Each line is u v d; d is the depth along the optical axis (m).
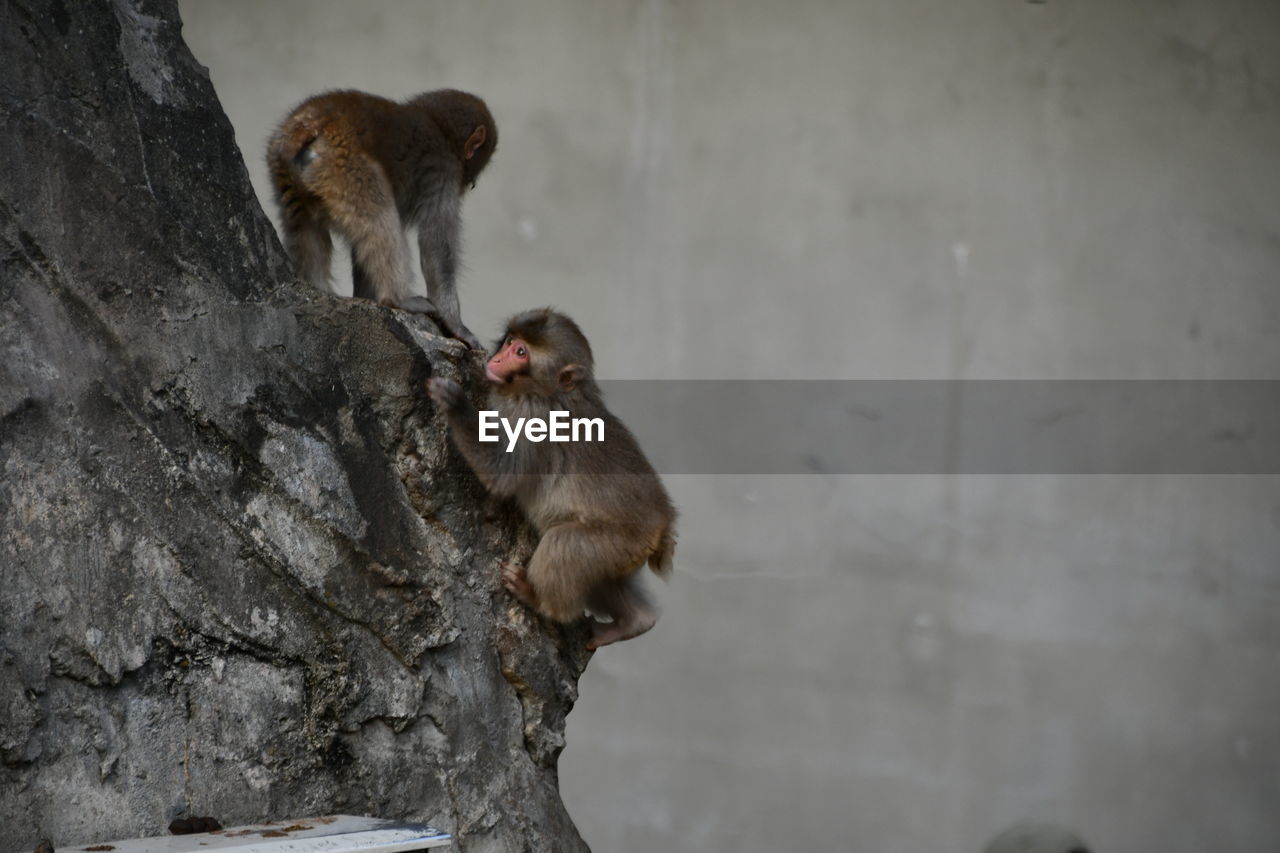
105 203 5.16
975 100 13.76
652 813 13.51
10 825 4.60
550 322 6.75
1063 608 13.50
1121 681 13.41
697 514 13.80
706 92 13.85
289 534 5.47
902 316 13.75
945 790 13.30
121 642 4.95
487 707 6.20
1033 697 13.42
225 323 5.45
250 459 5.43
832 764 13.45
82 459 4.96
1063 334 13.64
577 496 6.64
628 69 13.88
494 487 6.31
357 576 5.67
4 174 4.91
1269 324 13.68
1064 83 13.72
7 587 4.72
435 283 7.77
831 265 13.80
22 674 4.70
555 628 6.67
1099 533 13.58
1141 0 13.68
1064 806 13.24
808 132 13.80
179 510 5.17
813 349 13.78
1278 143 13.68
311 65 13.81
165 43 5.55
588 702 13.77
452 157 7.94
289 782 5.32
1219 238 13.70
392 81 13.82
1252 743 13.32
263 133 13.71
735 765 13.52
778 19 13.81
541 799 6.37
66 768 4.76
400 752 5.73
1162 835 13.20
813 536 13.71
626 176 13.90
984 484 13.64
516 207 13.86
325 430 5.72
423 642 5.87
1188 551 13.55
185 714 5.09
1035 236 13.73
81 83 5.17
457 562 6.20
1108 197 13.70
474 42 13.84
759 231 13.82
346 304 5.93
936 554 13.62
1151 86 13.68
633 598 7.14
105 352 5.09
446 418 6.20
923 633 13.55
